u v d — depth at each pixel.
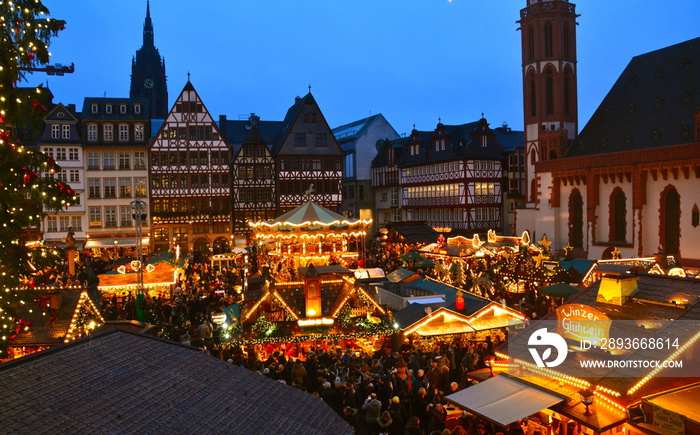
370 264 44.34
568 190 55.09
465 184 64.31
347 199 86.62
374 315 22.08
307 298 21.67
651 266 32.84
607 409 11.27
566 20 60.53
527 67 61.94
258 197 64.38
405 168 75.75
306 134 66.19
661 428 10.52
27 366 8.17
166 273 32.41
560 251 54.91
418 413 14.74
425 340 20.59
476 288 31.06
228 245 63.44
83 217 59.16
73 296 20.03
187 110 62.00
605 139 52.72
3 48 11.33
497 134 74.50
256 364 17.02
